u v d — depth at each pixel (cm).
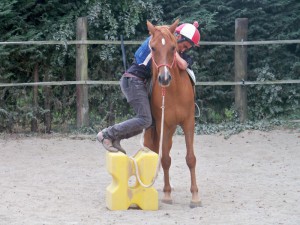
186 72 787
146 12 1370
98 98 1355
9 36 1305
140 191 777
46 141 1235
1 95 1302
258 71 1372
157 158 776
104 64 1366
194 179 794
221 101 1398
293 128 1304
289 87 1384
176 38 756
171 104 766
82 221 713
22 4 1324
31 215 741
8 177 959
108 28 1370
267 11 1420
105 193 867
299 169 1015
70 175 981
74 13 1359
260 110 1382
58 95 1348
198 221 714
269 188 891
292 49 1420
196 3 1376
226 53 1408
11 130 1309
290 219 723
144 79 785
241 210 768
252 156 1117
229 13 1401
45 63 1332
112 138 784
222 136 1262
